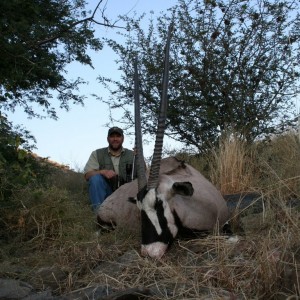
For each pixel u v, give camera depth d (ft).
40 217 9.81
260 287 6.04
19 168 9.90
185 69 14.93
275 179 10.49
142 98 15.93
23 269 7.86
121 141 12.44
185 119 15.31
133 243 8.58
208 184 9.56
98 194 11.56
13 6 14.10
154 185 8.09
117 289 6.69
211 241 8.07
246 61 14.55
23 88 16.60
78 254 8.20
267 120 14.56
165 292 6.31
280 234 6.78
